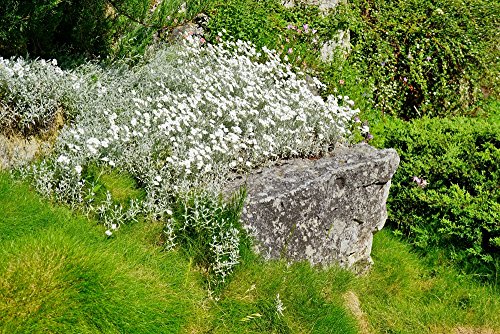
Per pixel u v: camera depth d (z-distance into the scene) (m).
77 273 3.65
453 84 10.20
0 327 3.25
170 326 3.85
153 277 4.03
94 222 4.36
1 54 5.82
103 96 5.68
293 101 6.43
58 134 5.10
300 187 4.98
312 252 5.16
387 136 7.38
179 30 8.03
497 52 10.84
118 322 3.60
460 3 11.04
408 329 5.19
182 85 6.20
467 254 6.04
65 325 3.40
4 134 4.77
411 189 6.48
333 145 6.13
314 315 4.54
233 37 8.08
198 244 4.43
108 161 4.86
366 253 5.77
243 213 4.67
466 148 6.88
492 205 6.16
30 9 5.46
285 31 8.66
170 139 5.10
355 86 8.69
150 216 4.53
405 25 10.16
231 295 4.30
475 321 5.44
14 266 3.57
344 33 9.30
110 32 6.68
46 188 4.43
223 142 5.16
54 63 5.48
